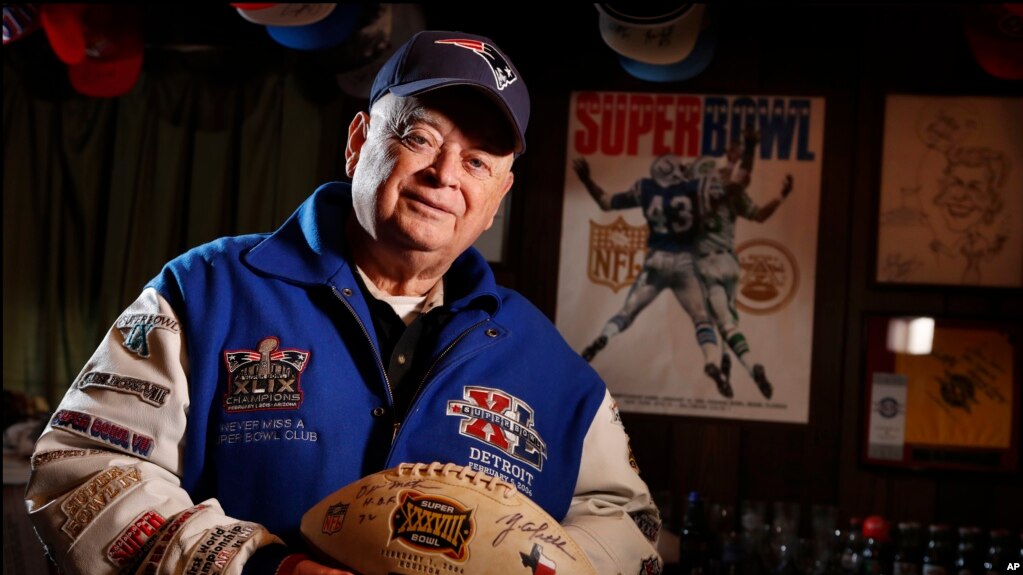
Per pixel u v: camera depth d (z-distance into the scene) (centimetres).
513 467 135
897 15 385
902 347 372
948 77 380
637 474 152
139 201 410
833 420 373
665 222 385
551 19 397
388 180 131
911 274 375
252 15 309
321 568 109
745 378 377
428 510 113
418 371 138
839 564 352
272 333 130
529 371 143
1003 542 344
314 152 406
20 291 408
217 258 135
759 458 373
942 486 367
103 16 358
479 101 131
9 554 266
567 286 386
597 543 133
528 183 392
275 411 126
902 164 379
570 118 393
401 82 131
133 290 405
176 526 114
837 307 377
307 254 137
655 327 381
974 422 367
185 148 412
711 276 381
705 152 387
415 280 141
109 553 115
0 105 412
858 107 383
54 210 412
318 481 125
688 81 390
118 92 374
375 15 358
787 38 388
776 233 381
